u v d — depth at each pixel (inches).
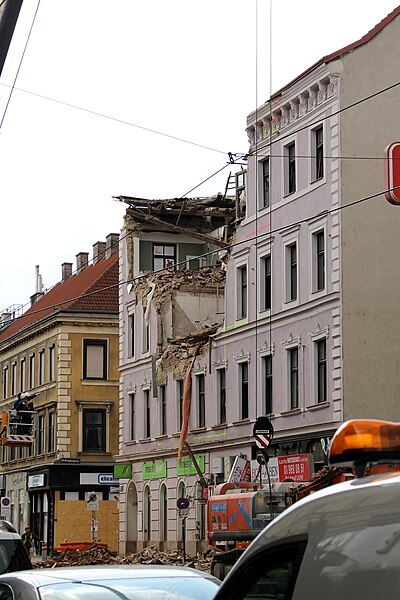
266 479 2036.2
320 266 2033.7
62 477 3383.4
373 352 1941.4
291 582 183.3
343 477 1205.7
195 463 2362.2
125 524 2807.6
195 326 2674.7
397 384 1942.7
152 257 2898.6
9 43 770.2
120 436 2886.3
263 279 2226.9
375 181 1982.0
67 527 3331.7
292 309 2089.1
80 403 3410.4
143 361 2738.7
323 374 2000.5
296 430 2042.3
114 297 3506.4
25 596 350.6
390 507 167.9
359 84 1988.2
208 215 2851.9
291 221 2119.8
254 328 2230.6
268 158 2231.8
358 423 182.9
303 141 2087.8
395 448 181.2
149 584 354.6
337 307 1943.9
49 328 3533.5
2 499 2778.1
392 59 2005.4
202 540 2379.4
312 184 2053.4
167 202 2829.7
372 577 166.4
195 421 2475.4
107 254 3836.1
